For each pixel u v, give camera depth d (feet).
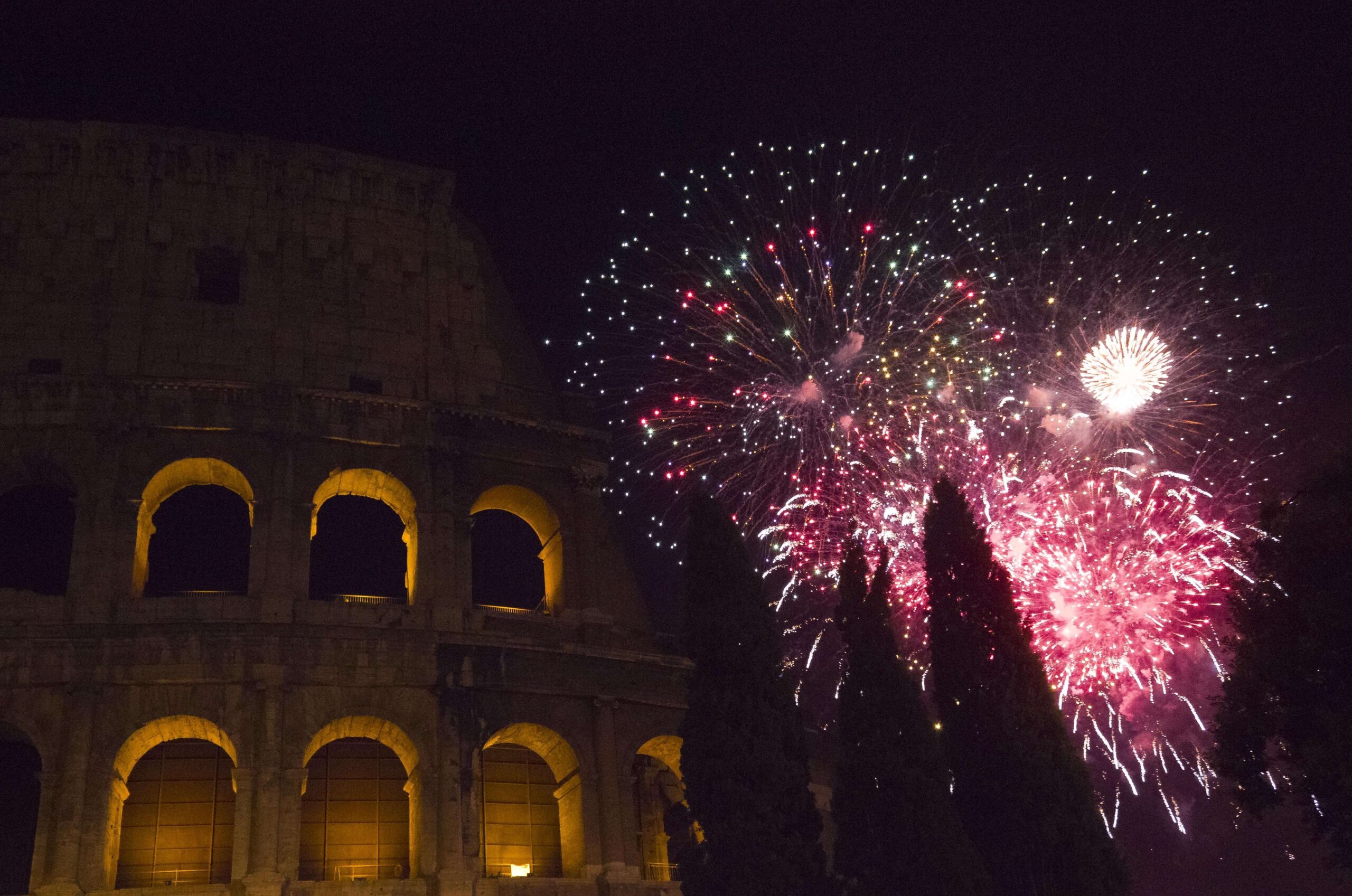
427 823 161.38
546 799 184.03
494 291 211.20
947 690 154.81
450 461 186.80
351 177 201.16
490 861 175.94
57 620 161.07
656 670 185.06
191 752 170.40
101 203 187.93
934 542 162.40
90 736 154.61
